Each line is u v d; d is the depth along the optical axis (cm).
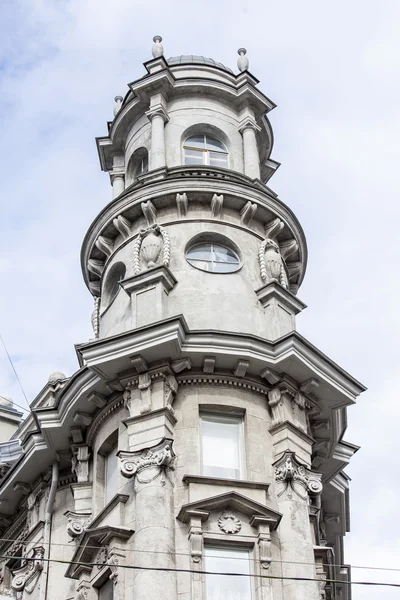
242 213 3359
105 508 2775
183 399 2881
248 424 2875
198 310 3086
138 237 3284
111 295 3412
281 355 2925
